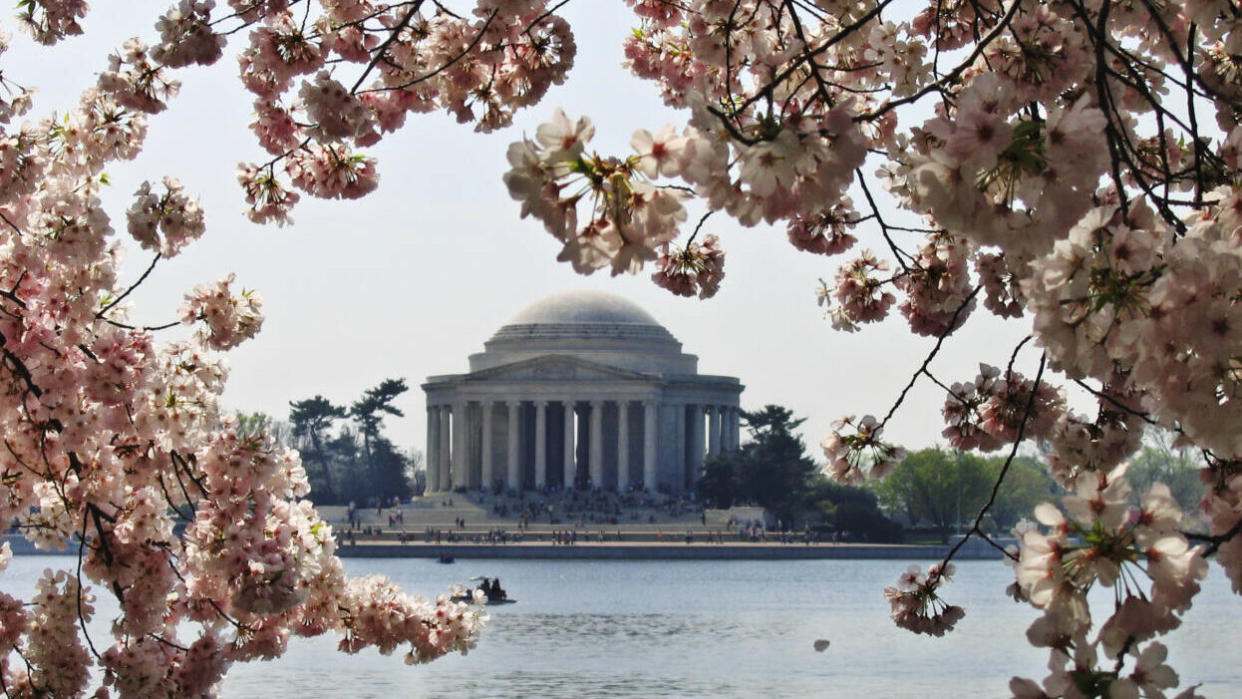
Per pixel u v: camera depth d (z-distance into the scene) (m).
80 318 25.81
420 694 71.06
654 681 77.19
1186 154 19.36
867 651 90.94
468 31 22.73
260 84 24.27
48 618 26.05
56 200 25.70
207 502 25.62
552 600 133.12
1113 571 10.00
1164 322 10.33
